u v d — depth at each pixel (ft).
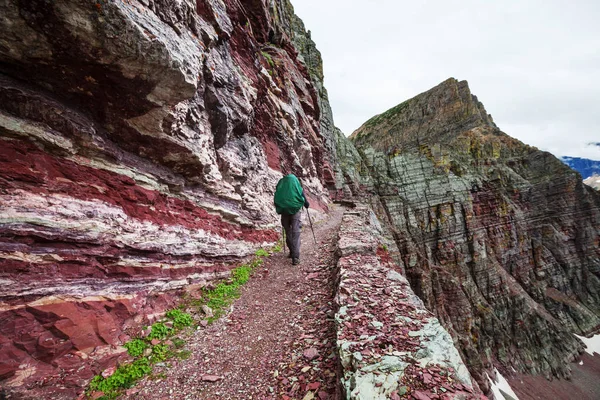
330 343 14.35
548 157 290.15
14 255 11.40
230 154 31.30
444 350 11.23
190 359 14.43
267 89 50.80
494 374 154.10
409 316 14.16
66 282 13.04
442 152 248.32
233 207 30.94
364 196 184.24
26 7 10.38
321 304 19.65
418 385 9.31
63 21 11.05
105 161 16.47
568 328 208.13
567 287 245.45
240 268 26.96
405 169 238.48
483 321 178.60
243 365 13.84
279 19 86.58
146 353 14.35
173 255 19.97
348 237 31.27
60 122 13.87
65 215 13.48
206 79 25.03
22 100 12.54
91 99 15.05
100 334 13.39
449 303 173.78
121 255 16.06
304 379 12.16
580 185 274.57
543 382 155.84
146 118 17.04
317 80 143.74
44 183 13.12
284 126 59.57
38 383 10.80
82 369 12.08
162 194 20.90
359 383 9.36
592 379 162.81
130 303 15.61
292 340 15.53
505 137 311.68
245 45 39.60
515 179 276.00
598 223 264.72
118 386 12.24
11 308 10.93
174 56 14.57
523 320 190.90
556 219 274.16
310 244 38.37
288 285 23.99
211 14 26.96
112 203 16.39
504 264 231.50
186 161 21.95
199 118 23.31
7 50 11.51
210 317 18.52
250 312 19.56
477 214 234.58
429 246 211.20
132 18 12.44
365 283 18.56
